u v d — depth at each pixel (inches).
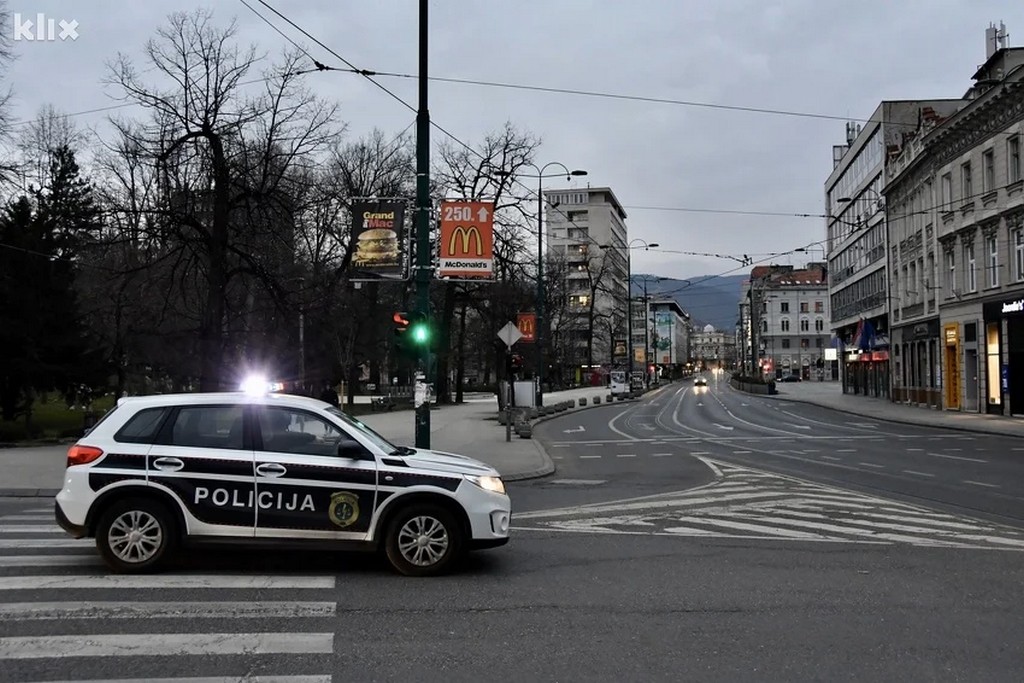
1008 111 1316.4
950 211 1555.1
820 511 485.7
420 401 633.6
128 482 300.4
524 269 1774.1
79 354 1073.5
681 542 389.1
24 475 625.0
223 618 249.1
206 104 879.7
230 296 1206.9
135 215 971.3
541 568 328.2
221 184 871.7
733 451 906.1
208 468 302.7
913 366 1888.5
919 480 637.9
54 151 1676.9
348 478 306.0
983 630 243.6
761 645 228.8
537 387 1754.4
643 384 3978.8
